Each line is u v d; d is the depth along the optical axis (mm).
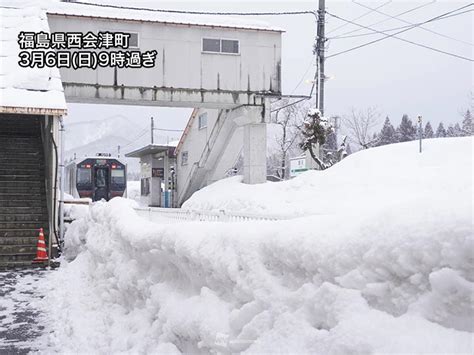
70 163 28844
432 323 1684
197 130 24094
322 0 21062
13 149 14484
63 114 10875
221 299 3076
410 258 1747
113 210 6832
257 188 17062
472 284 1549
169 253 3773
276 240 2498
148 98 18375
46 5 17625
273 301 2439
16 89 11547
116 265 5457
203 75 19047
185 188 24875
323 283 2129
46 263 10109
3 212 11516
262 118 19672
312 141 20109
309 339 2070
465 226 1577
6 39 14859
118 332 4523
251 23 19797
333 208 12391
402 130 48875
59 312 6234
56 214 11273
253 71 19625
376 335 1768
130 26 18188
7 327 5727
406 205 1897
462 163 12352
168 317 3562
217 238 3133
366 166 14617
